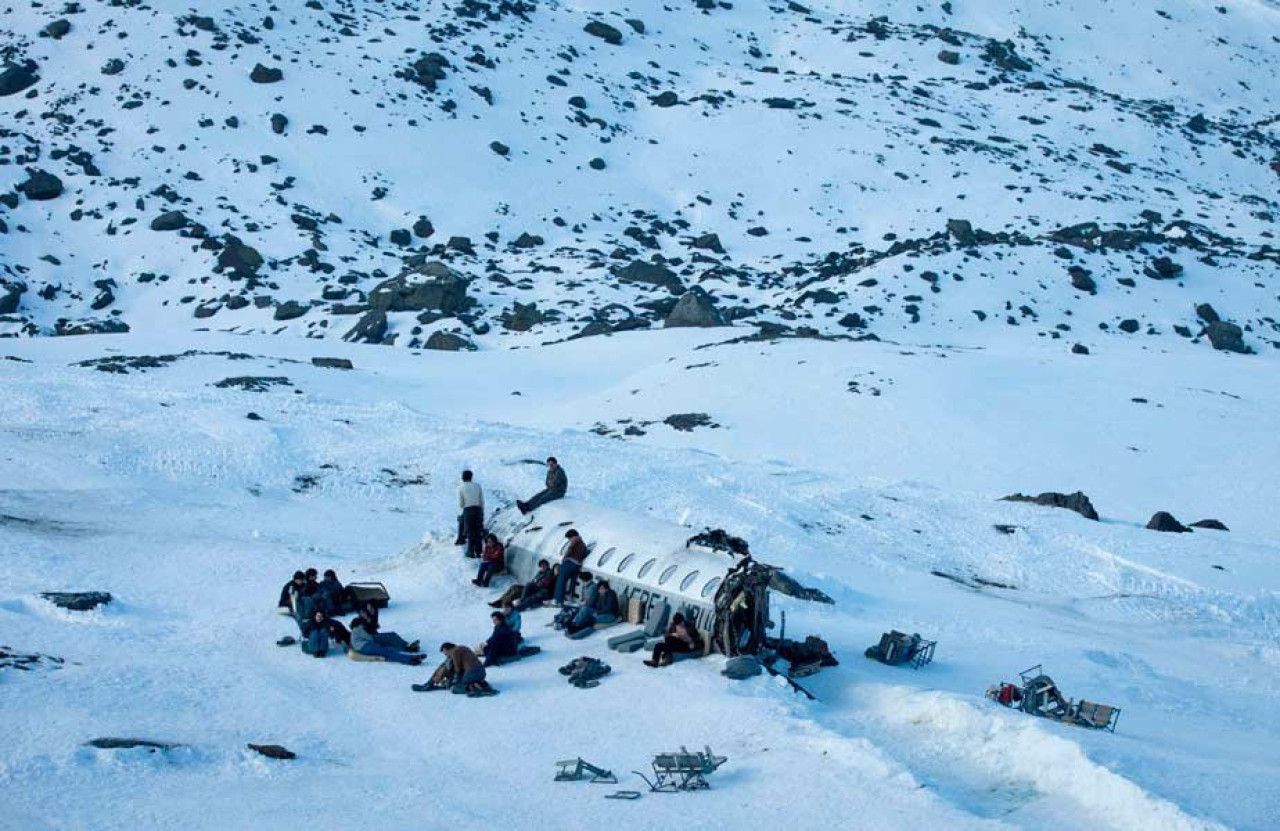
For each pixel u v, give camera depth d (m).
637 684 19.41
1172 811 13.68
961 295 109.06
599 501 38.69
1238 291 115.44
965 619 30.00
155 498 34.88
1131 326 105.88
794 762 15.98
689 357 81.69
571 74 185.00
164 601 24.02
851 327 101.81
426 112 159.50
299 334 102.44
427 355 89.88
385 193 140.62
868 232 144.00
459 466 41.31
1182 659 29.38
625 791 15.18
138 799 14.09
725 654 20.59
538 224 140.00
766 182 157.75
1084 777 14.99
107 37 163.12
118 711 17.00
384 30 183.50
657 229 143.38
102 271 115.38
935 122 181.25
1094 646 28.64
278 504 36.25
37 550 27.12
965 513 43.75
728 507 39.81
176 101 150.12
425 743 17.00
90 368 62.31
